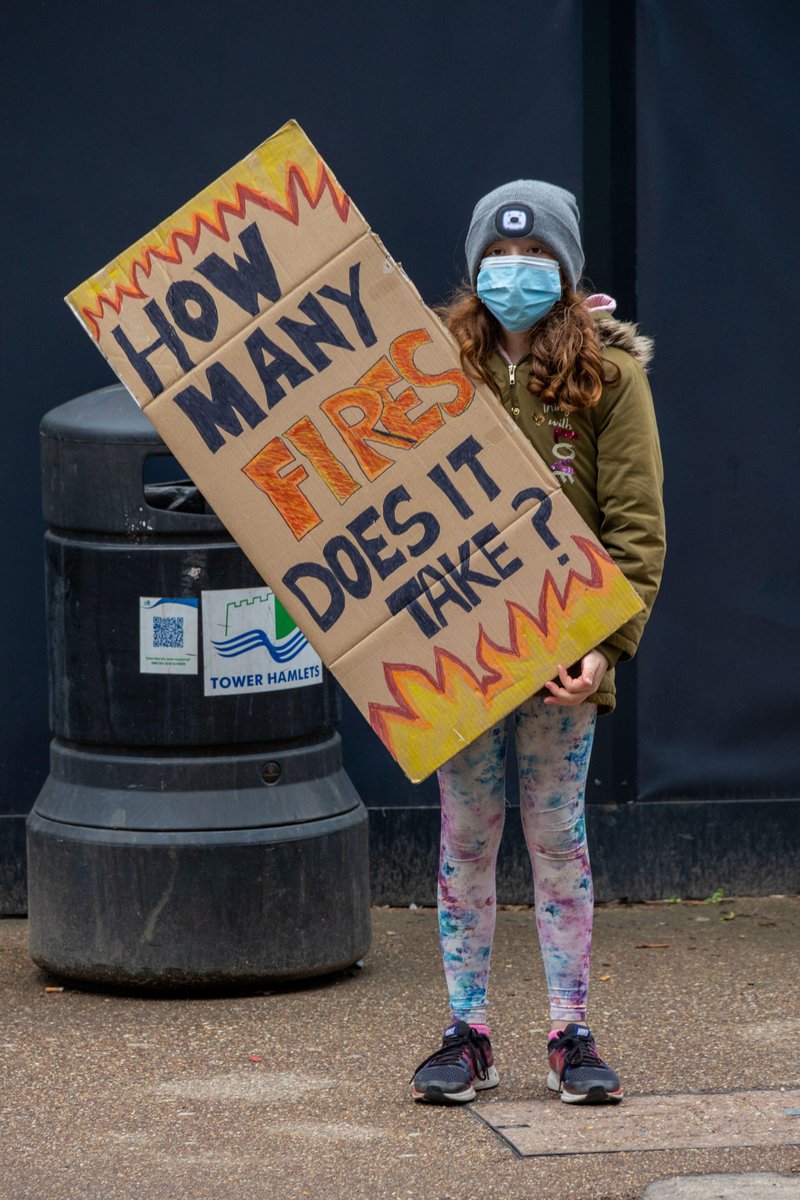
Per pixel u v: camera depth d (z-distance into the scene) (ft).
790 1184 20.59
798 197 34.40
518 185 22.26
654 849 35.40
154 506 29.81
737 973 30.42
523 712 22.98
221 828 28.37
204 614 28.25
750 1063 25.34
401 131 33.99
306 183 21.98
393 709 21.97
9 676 34.68
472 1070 23.77
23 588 34.63
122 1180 21.02
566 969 23.65
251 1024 27.45
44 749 34.83
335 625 22.03
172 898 28.27
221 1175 21.16
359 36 33.73
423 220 34.22
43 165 33.81
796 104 34.17
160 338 22.13
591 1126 22.61
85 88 33.65
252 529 22.12
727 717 35.37
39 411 34.35
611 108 33.99
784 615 35.27
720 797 35.50
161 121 33.83
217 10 33.60
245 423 22.03
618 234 34.30
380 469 21.86
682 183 34.22
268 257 21.99
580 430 22.31
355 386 21.84
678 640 35.14
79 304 22.25
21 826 34.73
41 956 29.35
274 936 28.63
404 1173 21.15
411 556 21.85
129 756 28.71
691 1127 22.53
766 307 34.63
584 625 21.58
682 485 34.91
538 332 22.25
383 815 35.06
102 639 28.53
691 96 34.04
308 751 29.50
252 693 28.60
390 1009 28.27
